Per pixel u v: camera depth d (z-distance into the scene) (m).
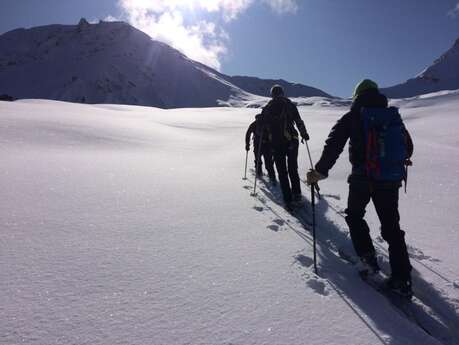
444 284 3.27
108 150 9.87
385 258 3.80
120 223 4.00
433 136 15.77
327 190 6.65
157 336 2.23
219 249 3.53
